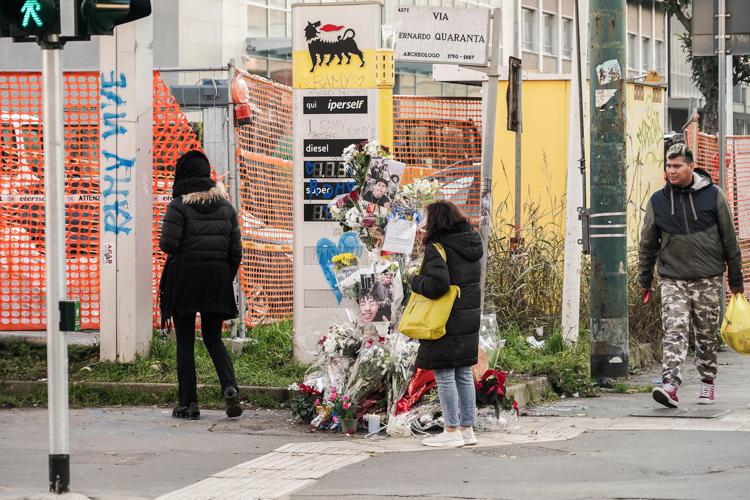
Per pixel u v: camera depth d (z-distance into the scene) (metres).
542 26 58.78
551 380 12.16
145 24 12.53
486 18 11.48
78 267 13.62
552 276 14.75
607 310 12.62
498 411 10.04
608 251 12.65
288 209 15.15
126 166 12.40
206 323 10.95
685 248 11.19
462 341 9.28
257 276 14.19
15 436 9.91
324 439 9.84
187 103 15.49
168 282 10.83
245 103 13.33
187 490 7.79
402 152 15.30
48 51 7.25
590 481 7.81
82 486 7.95
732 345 11.41
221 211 10.86
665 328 11.28
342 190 12.54
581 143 13.62
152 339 12.72
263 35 42.94
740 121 72.19
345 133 12.59
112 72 12.41
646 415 10.85
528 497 7.34
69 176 13.55
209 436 9.95
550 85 17.84
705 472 8.04
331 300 12.54
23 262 13.69
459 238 9.23
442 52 11.41
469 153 15.64
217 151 14.83
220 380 10.87
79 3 7.19
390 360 10.09
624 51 12.68
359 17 12.59
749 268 20.02
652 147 18.47
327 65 12.62
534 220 15.50
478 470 8.30
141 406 11.52
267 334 13.70
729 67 34.06
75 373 12.12
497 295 14.57
